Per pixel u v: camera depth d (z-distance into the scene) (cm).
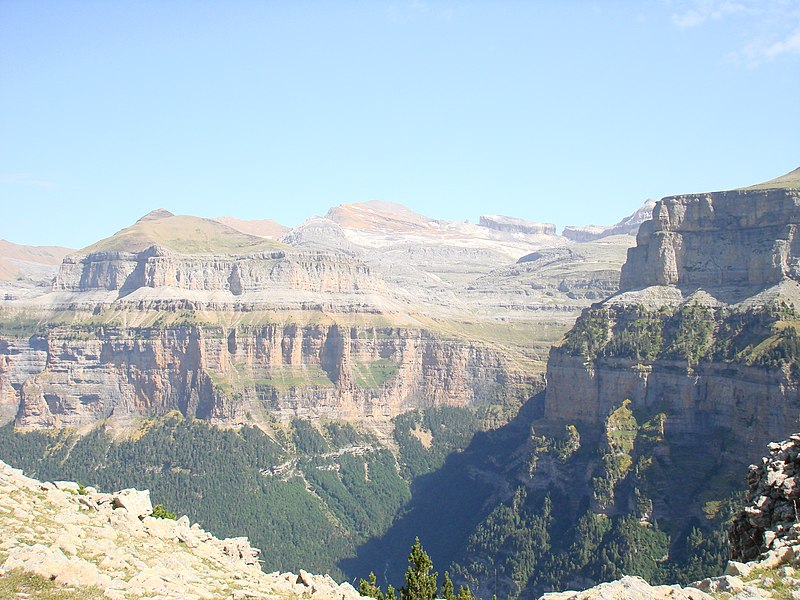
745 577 8950
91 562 9450
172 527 11581
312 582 10456
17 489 11181
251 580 10256
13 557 8875
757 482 11888
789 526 10512
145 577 9094
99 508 11475
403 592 13100
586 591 8944
